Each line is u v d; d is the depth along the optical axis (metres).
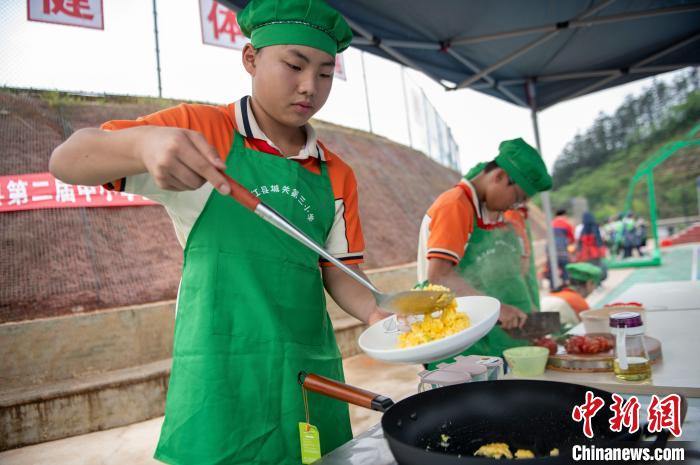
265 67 1.12
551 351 1.60
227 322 1.09
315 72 1.11
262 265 1.13
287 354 1.11
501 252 2.15
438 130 14.88
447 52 3.28
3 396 3.54
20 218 4.77
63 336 4.00
